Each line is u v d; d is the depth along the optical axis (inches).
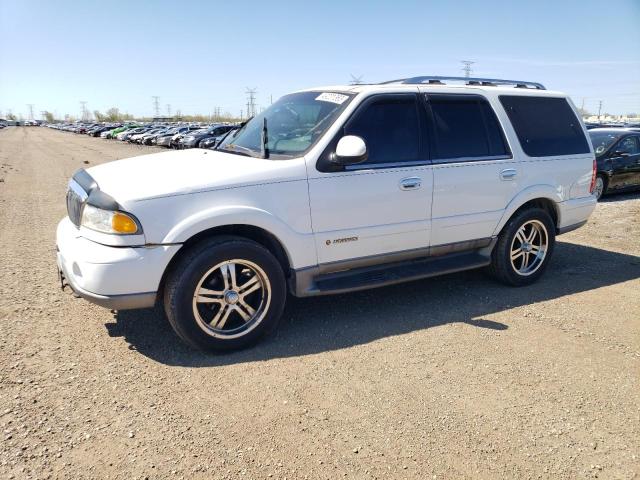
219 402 117.0
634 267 229.1
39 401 115.3
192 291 133.7
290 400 118.3
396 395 121.0
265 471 95.0
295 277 150.5
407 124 166.6
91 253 129.1
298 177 145.6
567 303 182.5
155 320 161.6
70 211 153.1
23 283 196.1
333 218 152.0
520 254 198.1
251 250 139.3
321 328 159.0
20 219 335.3
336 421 110.5
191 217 132.1
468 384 126.5
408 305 178.9
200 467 95.7
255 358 139.0
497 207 184.7
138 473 93.6
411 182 162.7
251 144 170.9
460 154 175.9
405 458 99.3
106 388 121.9
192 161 156.0
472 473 95.7
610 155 418.6
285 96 193.6
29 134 2906.0
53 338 147.9
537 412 115.5
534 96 200.8
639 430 109.9
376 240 161.0
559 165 200.4
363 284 158.9
